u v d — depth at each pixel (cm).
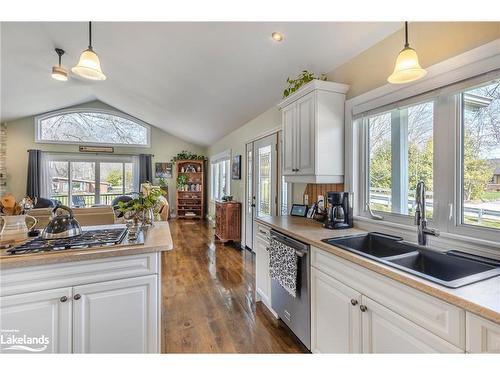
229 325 215
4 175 654
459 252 136
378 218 195
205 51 273
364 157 211
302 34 206
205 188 835
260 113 398
